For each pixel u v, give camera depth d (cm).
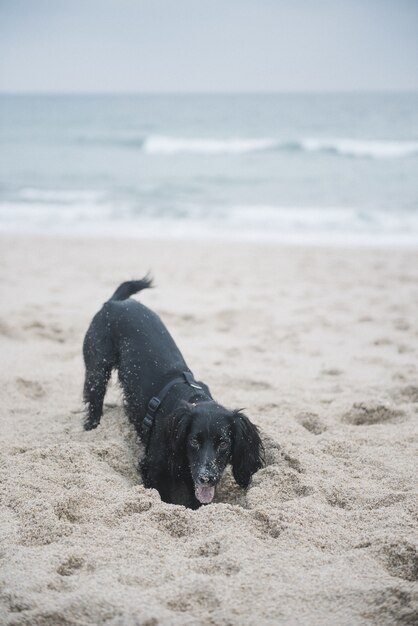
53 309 870
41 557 312
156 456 432
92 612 274
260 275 1114
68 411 539
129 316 502
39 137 3959
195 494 424
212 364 661
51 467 418
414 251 1307
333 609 278
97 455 444
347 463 438
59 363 658
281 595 285
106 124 4844
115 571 304
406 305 909
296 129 4038
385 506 379
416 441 475
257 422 500
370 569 306
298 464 432
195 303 924
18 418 519
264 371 643
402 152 2866
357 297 965
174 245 1380
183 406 425
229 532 337
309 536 339
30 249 1337
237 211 1816
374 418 529
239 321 835
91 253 1298
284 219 1695
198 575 296
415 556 313
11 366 635
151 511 360
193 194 2102
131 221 1706
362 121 4353
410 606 275
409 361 677
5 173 2608
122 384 490
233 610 276
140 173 2567
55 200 2028
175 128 4381
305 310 891
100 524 354
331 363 675
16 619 269
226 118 4981
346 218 1689
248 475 423
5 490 386
